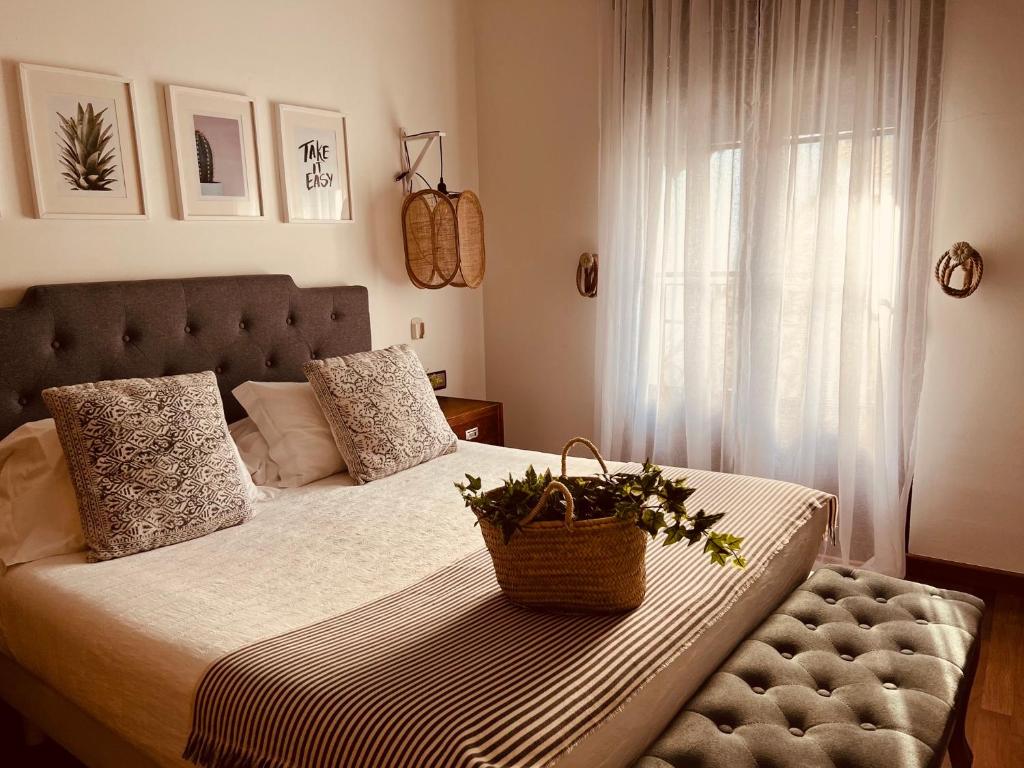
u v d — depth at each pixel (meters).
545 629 1.41
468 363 3.96
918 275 2.75
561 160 3.61
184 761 1.36
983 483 2.85
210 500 2.05
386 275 3.44
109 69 2.40
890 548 2.90
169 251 2.60
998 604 2.77
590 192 3.55
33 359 2.18
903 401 2.83
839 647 1.62
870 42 2.70
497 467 2.63
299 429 2.56
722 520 1.95
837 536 2.96
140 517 1.93
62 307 2.24
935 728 1.33
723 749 1.26
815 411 2.99
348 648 1.36
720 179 3.07
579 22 3.45
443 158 3.67
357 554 1.88
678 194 3.19
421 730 1.10
